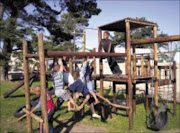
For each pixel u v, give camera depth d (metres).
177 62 13.41
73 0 24.47
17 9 21.75
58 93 5.12
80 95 5.96
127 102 7.77
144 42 6.45
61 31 24.64
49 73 9.79
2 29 19.22
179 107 8.52
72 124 6.60
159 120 5.93
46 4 23.05
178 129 5.95
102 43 7.18
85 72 5.91
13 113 7.91
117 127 6.19
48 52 4.61
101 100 10.31
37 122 6.84
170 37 5.64
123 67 15.00
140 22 6.35
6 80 24.00
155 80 7.02
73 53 4.96
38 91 4.88
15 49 21.89
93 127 6.25
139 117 7.27
